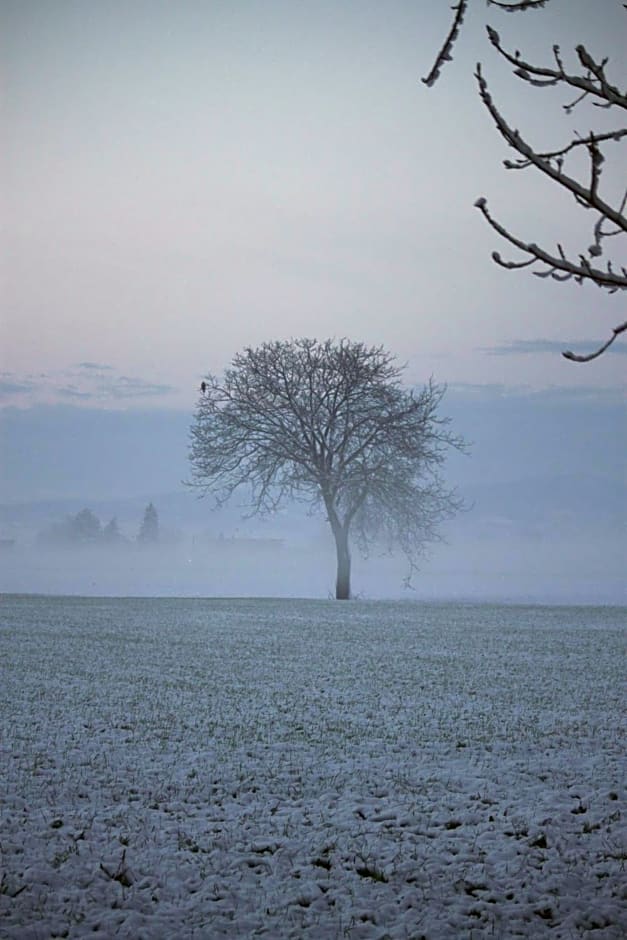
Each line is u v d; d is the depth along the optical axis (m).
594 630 34.44
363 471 51.72
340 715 18.11
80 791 12.71
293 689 21.00
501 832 11.27
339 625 36.06
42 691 20.44
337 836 11.05
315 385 53.56
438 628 35.00
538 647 29.02
